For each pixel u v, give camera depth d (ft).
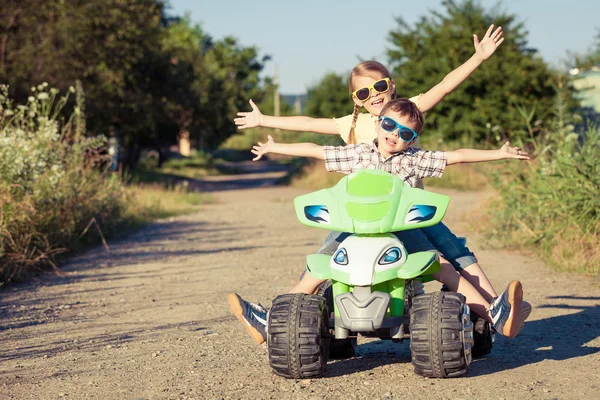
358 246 14.79
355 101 17.34
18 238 32.48
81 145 46.26
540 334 19.61
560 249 31.71
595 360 16.80
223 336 20.26
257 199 83.41
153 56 104.42
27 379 16.44
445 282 16.21
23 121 41.78
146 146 146.51
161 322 22.34
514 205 37.73
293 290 16.39
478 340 16.89
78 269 33.47
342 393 14.56
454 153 16.14
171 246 41.57
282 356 15.10
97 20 86.63
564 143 36.58
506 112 98.68
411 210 14.93
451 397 14.06
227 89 187.42
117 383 15.92
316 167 109.19
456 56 104.47
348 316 14.47
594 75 92.63
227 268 33.04
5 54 80.12
